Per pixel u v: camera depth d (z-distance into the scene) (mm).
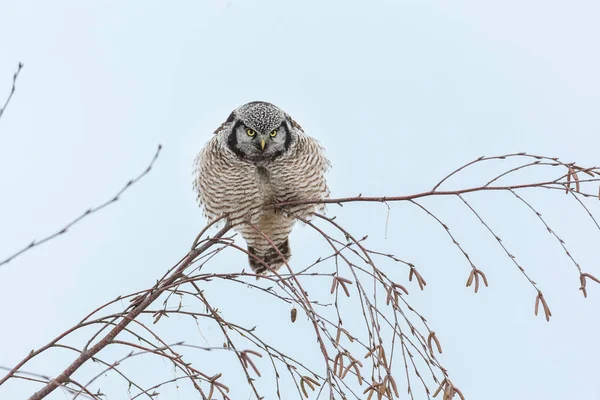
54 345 7824
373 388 7520
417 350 7949
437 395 7773
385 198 9336
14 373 7301
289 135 14078
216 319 8172
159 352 7453
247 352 7008
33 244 6379
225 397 7309
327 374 7340
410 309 8141
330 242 8703
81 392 7102
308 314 7750
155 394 7668
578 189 8398
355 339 7695
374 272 8555
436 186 8906
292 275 8062
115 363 7324
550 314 7969
